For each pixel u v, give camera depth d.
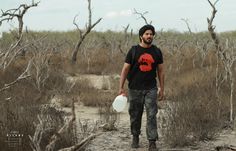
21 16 23.98
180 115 10.67
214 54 27.25
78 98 16.27
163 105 13.63
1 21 17.17
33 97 13.45
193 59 25.48
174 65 26.89
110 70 27.91
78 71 27.81
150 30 9.02
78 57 35.72
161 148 9.38
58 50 37.59
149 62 9.01
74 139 8.27
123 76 9.04
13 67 21.11
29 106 10.41
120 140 10.04
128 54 9.06
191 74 21.12
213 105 12.30
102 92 18.31
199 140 9.95
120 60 32.09
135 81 9.11
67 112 13.18
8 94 12.91
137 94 9.14
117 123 12.02
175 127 9.88
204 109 11.34
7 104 10.23
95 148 9.25
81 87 18.80
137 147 9.42
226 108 12.56
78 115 13.60
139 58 9.00
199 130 10.07
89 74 27.50
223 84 15.68
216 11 15.26
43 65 17.00
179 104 11.46
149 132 9.00
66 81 19.64
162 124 10.34
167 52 35.56
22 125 8.26
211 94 14.27
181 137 9.52
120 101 8.52
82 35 30.48
